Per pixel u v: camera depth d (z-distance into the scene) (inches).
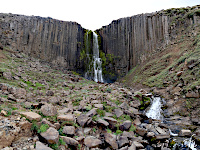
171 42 959.6
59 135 184.1
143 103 502.0
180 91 461.1
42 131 171.5
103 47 1631.4
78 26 1488.7
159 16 1117.7
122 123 288.0
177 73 559.8
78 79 915.4
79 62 1401.3
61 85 631.2
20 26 1099.3
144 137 273.1
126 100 484.1
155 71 819.4
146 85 740.7
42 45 1184.2
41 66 934.4
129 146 221.0
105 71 1483.8
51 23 1272.1
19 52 1030.4
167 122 362.3
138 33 1274.6
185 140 253.6
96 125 253.1
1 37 986.7
